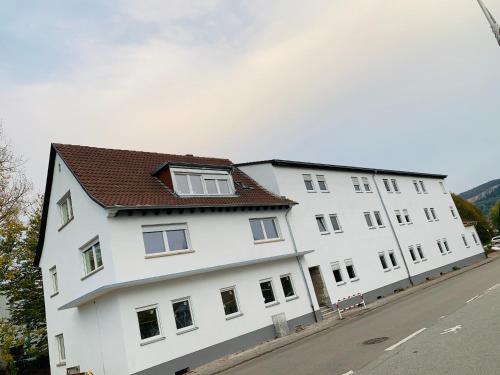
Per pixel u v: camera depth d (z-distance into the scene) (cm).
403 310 1619
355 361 852
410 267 3203
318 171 2728
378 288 2742
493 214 9162
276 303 1912
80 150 1878
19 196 2212
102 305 1513
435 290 2197
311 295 2103
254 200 2088
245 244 1902
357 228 2838
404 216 3488
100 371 1526
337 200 2773
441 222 4016
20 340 2430
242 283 1808
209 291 1666
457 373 611
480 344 757
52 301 2042
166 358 1440
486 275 2339
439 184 4362
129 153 2050
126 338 1373
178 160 2216
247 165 2447
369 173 3278
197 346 1538
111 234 1465
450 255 3875
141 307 1448
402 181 3716
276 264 2014
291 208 2348
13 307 3031
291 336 1725
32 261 3003
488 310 1125
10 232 2230
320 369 863
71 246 1806
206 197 1883
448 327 1000
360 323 1559
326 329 1681
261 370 1068
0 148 2184
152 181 1836
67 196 1870
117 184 1698
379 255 2934
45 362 3097
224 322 1664
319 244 2434
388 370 709
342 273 2516
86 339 1648
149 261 1523
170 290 1544
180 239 1678
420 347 838
